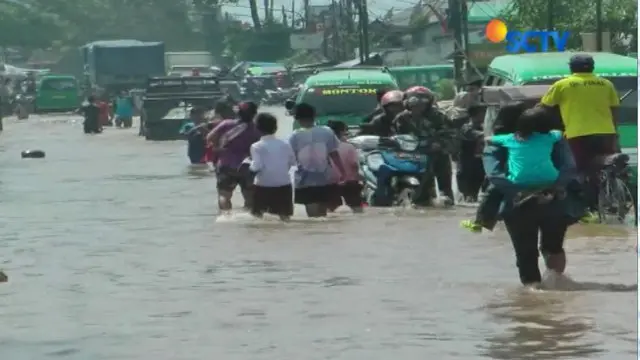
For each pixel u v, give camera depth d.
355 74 65.81
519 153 27.67
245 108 46.75
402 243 36.50
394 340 22.64
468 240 36.72
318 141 44.31
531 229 27.83
